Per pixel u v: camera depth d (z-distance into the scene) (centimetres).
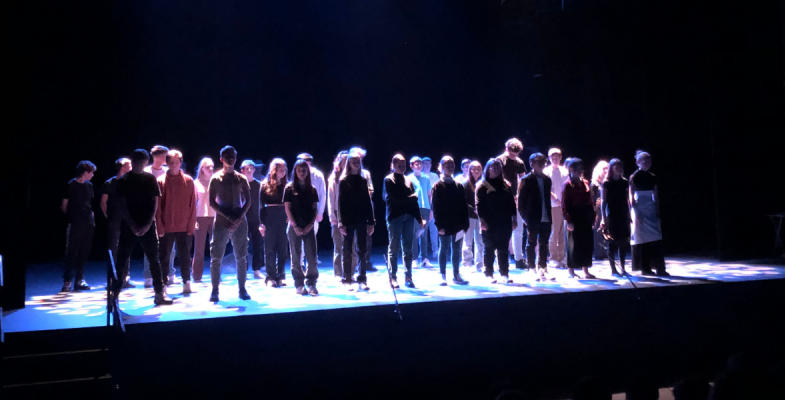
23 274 490
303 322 444
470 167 716
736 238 753
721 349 561
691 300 557
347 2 1053
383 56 1091
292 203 531
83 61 926
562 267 722
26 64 505
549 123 1025
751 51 750
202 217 637
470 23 1082
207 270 795
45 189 939
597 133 973
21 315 454
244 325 429
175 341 411
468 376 489
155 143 984
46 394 377
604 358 531
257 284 620
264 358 434
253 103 1037
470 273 704
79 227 594
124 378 396
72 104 929
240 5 1002
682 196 920
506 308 504
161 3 955
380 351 467
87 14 915
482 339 495
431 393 477
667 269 679
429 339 480
